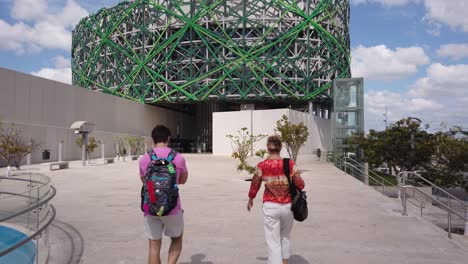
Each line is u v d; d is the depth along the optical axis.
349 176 21.48
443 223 13.86
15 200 7.89
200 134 68.56
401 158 34.19
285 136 24.55
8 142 22.00
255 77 50.69
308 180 19.30
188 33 52.38
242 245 7.03
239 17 51.09
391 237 7.63
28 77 33.09
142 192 4.66
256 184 5.21
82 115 40.66
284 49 50.75
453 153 32.06
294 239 7.48
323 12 53.44
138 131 52.12
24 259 6.00
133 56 54.41
